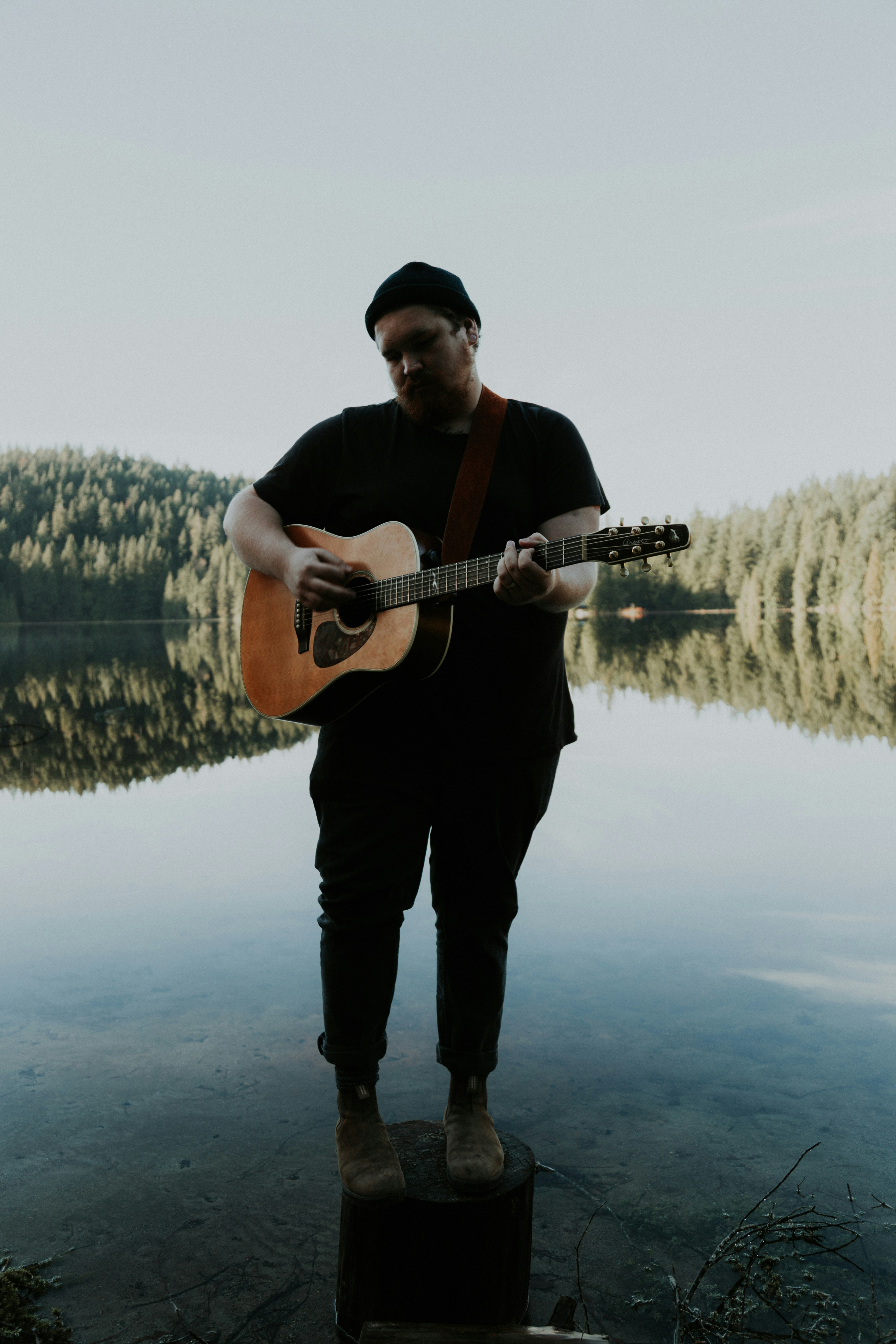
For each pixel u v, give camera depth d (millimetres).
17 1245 1968
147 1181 2188
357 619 1877
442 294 1711
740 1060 2721
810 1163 2211
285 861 4992
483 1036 1832
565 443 1819
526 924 3922
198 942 3779
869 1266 1874
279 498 1959
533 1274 1878
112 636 59031
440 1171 1790
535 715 1783
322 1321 1769
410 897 1830
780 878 4457
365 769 1765
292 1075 2691
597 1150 2281
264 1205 2102
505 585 1577
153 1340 1706
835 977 3301
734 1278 1861
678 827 5465
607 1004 3125
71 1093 2586
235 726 11023
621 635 35688
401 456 1851
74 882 4621
